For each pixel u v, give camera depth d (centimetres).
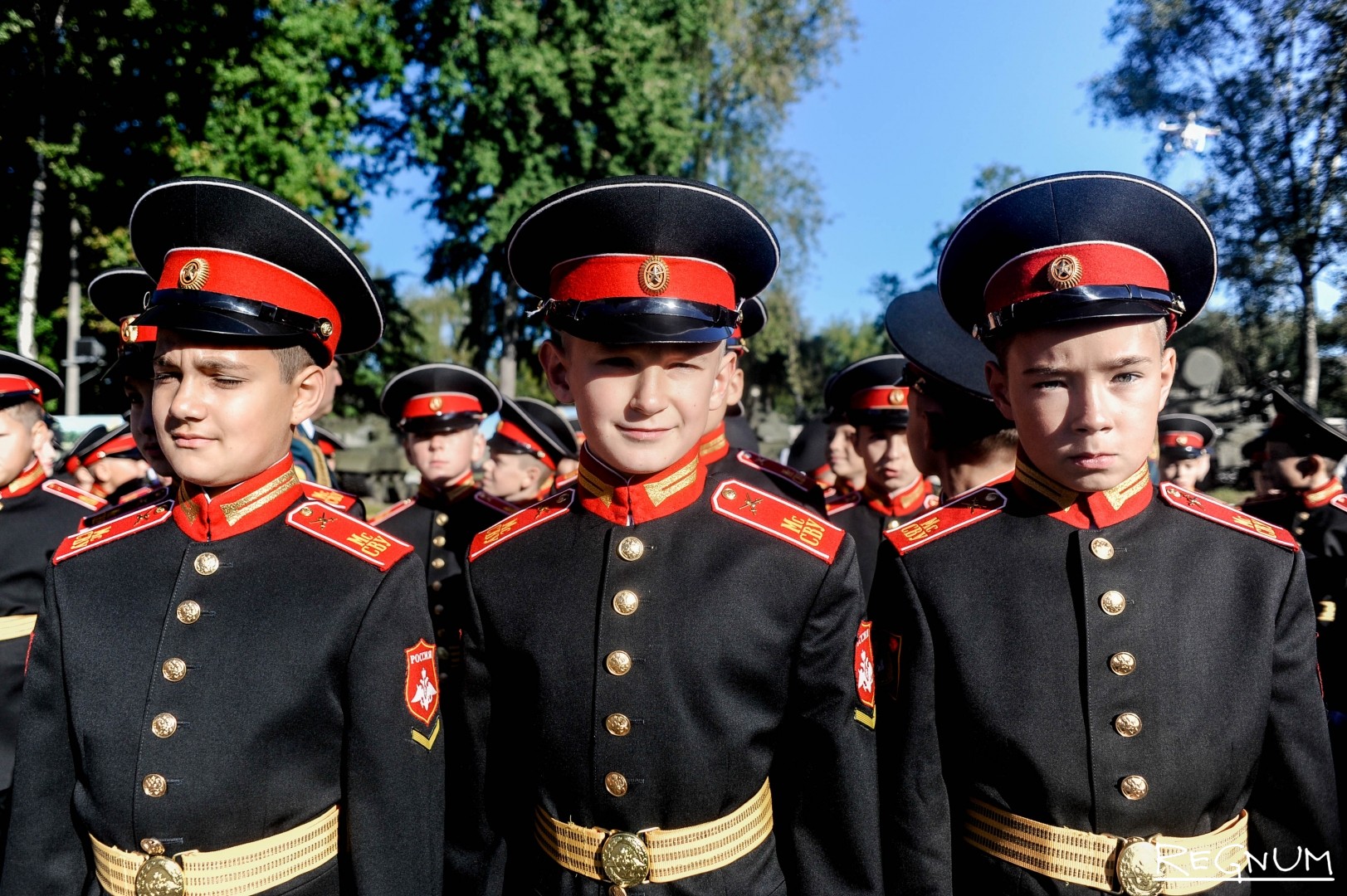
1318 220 1709
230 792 171
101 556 193
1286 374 1861
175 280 179
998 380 182
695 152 2348
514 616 183
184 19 1468
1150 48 1623
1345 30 1492
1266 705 168
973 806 178
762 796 181
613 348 164
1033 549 182
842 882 171
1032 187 169
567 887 173
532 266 186
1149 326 161
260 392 178
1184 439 643
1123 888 160
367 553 189
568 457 468
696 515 188
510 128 1858
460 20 1841
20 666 315
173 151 1505
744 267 183
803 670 176
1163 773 164
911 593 185
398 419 432
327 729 178
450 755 197
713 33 2175
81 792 179
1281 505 519
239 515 188
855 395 367
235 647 177
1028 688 171
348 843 177
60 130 1468
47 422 358
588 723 173
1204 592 174
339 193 1794
